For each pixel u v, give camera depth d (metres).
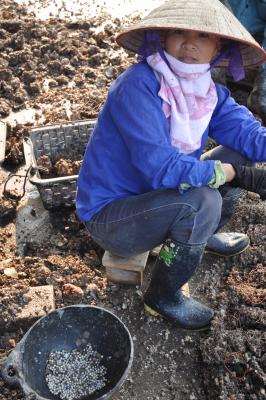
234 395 2.07
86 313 2.13
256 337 2.21
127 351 2.01
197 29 1.82
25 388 1.85
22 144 3.27
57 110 3.61
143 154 1.94
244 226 2.79
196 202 2.04
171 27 1.82
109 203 2.21
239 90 3.75
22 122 3.53
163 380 2.21
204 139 2.25
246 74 3.63
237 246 2.57
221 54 2.07
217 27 1.84
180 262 2.14
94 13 4.71
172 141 2.05
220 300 2.43
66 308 2.11
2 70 3.85
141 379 2.21
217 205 2.08
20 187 3.09
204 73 2.02
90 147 2.19
